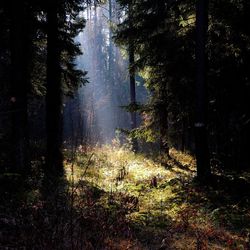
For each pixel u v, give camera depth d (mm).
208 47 13633
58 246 5867
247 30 13805
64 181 11633
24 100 11961
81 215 7004
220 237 7824
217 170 15898
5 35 14305
